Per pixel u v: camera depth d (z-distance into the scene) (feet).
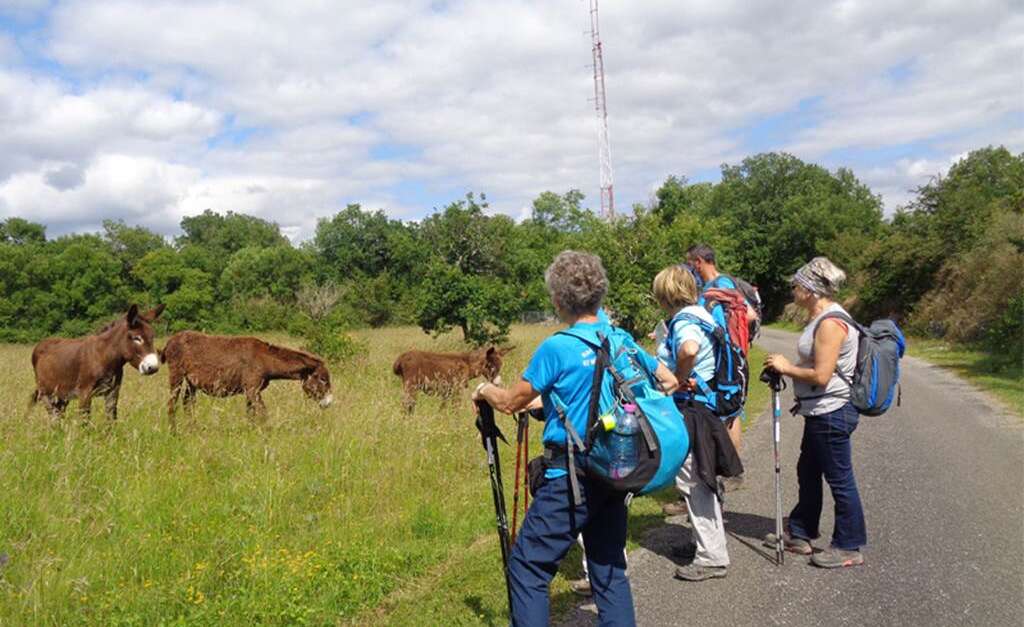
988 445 26.27
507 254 63.77
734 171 226.38
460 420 28.58
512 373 42.98
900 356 15.01
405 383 32.19
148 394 32.22
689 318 14.67
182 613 13.20
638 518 18.49
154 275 168.04
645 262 61.21
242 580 14.25
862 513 14.82
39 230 225.15
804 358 14.90
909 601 13.03
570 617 13.08
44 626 12.60
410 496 20.11
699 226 68.28
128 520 17.17
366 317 160.56
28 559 14.97
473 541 17.13
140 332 26.30
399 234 208.74
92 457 20.47
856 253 153.28
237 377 28.12
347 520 18.02
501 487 11.71
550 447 10.02
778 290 203.92
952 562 14.73
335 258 239.30
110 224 215.92
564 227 258.98
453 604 13.51
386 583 14.42
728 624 12.48
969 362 58.44
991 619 12.21
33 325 155.22
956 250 93.66
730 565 15.14
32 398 27.66
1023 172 139.74
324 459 22.39
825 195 202.59
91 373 26.37
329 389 29.66
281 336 79.61
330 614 13.15
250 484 19.72
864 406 14.28
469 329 63.31
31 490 18.16
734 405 15.16
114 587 14.02
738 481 20.71
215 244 305.53
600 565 10.26
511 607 10.27
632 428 9.67
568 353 9.89
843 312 14.51
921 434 28.55
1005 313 57.77
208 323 159.22
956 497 19.34
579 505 9.82
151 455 21.57
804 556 15.52
